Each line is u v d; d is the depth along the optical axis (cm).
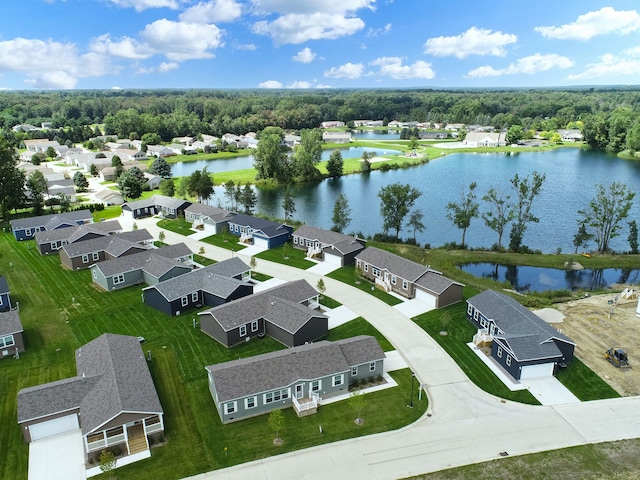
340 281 6550
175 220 9875
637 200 11638
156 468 3219
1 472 3192
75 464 3272
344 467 3234
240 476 3153
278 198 12688
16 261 7425
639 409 3866
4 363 4531
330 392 4081
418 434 3569
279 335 4894
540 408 3881
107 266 6322
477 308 5222
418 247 8406
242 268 6412
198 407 3872
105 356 4053
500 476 3152
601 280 7181
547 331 4500
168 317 5488
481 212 10925
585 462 3272
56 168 17000
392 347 4838
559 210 10869
